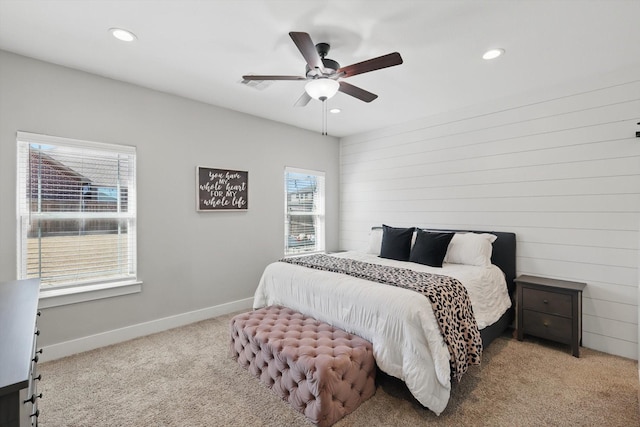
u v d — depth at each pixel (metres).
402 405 1.96
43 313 2.52
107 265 2.89
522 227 3.20
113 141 2.86
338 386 1.78
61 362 2.49
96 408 1.92
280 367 1.98
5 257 2.35
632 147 2.60
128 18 1.95
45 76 2.51
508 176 3.29
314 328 2.27
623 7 1.83
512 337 3.04
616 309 2.67
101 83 2.79
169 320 3.23
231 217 3.76
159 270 3.17
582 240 2.85
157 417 1.85
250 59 2.50
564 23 1.99
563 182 2.94
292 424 1.79
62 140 2.58
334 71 2.08
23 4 1.81
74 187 2.70
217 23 2.01
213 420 1.82
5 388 0.73
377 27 2.05
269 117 4.04
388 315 1.96
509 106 3.27
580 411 1.90
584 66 2.60
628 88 2.61
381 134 4.52
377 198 4.58
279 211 4.29
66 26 2.04
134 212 3.01
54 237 2.61
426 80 2.88
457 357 1.91
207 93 3.22
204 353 2.66
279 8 1.86
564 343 2.69
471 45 2.27
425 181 4.00
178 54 2.42
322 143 4.85
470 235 3.25
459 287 2.30
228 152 3.71
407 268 2.90
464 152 3.62
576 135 2.87
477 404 1.97
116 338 2.88
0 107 2.33
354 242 4.92
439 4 1.82
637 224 2.58
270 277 2.93
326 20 1.98
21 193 2.45
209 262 3.56
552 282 2.85
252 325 2.36
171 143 3.24
